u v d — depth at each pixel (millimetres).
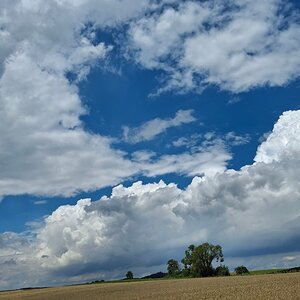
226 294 59344
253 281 88438
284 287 62375
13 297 102062
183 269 176000
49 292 113062
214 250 170625
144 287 100625
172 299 58562
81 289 114875
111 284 138250
